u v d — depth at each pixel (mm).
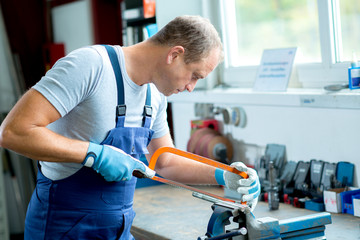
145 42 1613
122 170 1523
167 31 1557
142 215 2369
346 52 2639
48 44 5402
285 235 1591
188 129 3357
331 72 2594
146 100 1695
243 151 2982
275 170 2562
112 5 4816
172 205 2523
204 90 3258
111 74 1547
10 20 5422
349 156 2330
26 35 5512
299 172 2551
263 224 1538
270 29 3127
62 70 1463
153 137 1890
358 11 2652
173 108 3479
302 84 2801
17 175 4906
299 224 1598
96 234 1663
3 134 1423
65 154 1458
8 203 4934
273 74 2826
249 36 3271
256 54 3248
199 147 3023
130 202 1746
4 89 5270
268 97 2688
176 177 1899
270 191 2367
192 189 1674
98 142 1604
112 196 1654
